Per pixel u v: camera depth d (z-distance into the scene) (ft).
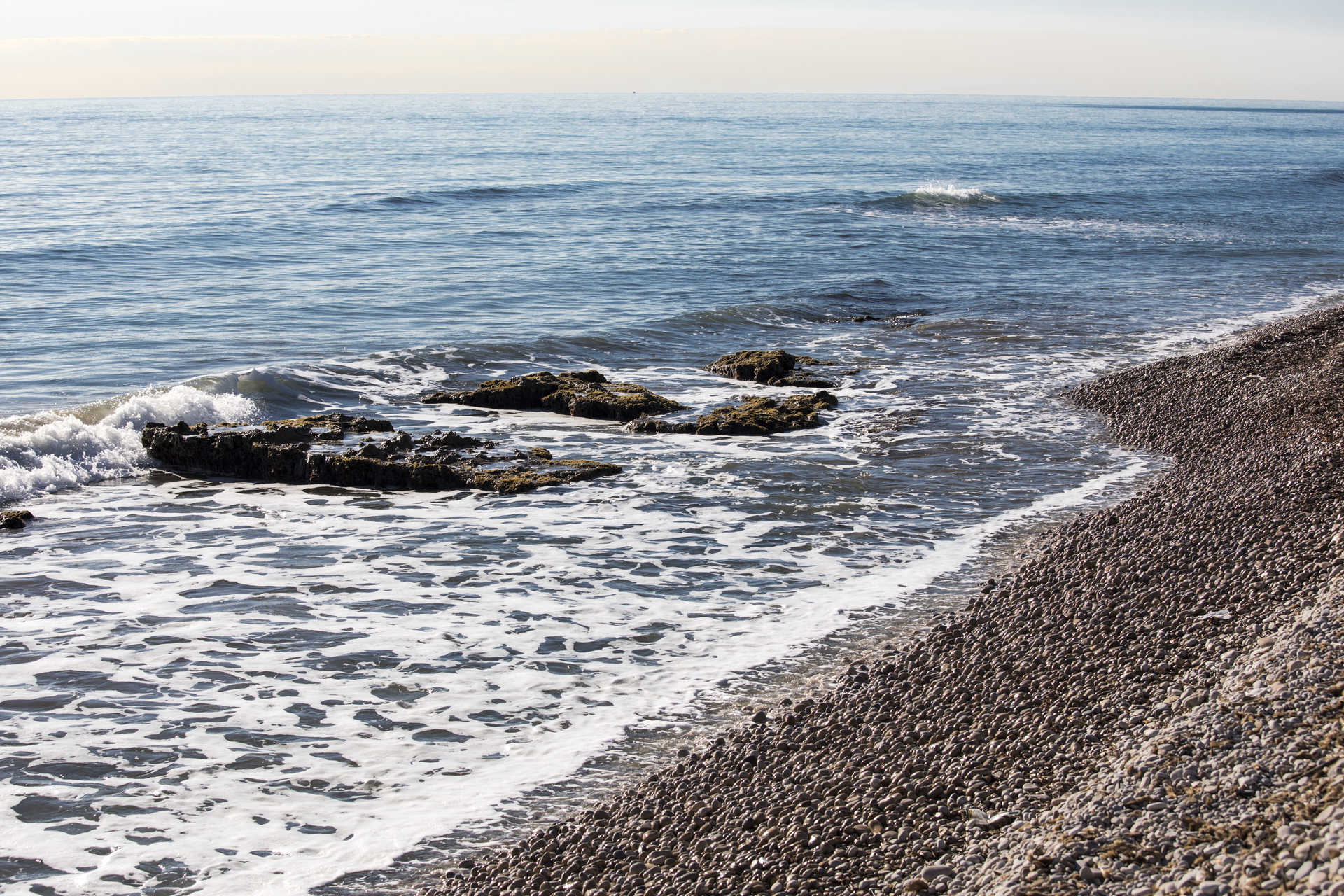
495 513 49.78
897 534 46.96
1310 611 30.63
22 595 39.86
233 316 91.15
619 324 92.12
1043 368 80.48
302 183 196.85
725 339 89.51
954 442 61.52
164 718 31.22
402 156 274.57
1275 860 17.81
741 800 25.75
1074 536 43.88
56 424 56.85
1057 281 118.42
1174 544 40.45
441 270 114.93
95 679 33.47
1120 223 170.40
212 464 56.18
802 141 384.68
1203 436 60.29
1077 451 59.82
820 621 37.83
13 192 174.19
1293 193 223.51
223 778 28.17
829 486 53.62
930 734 27.91
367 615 38.60
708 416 64.95
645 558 44.27
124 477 55.01
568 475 54.34
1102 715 27.50
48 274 106.01
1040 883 19.19
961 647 33.60
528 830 25.93
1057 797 23.66
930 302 106.11
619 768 28.60
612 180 216.54
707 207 175.94
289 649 35.81
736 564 43.68
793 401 68.49
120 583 41.22
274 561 43.70
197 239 128.77
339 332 87.10
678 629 37.47
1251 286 116.26
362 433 60.03
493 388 69.72
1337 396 61.87
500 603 39.75
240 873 24.29
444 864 24.66
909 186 218.18
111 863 24.54
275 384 69.51
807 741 28.48
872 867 22.06
